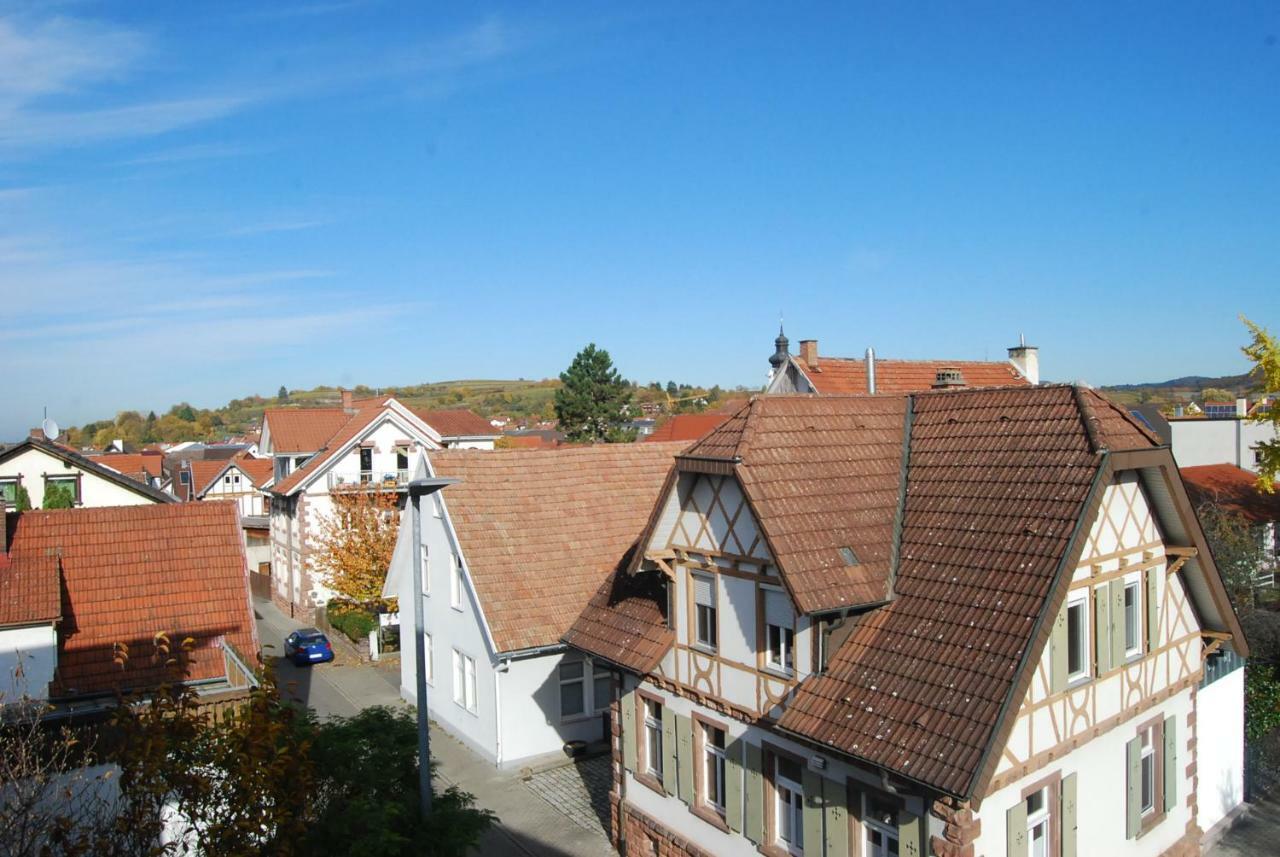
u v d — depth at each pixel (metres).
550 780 21.88
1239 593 24.62
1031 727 12.16
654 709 17.41
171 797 11.59
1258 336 27.19
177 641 18.20
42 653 16.45
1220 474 39.62
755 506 13.51
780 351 43.12
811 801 13.34
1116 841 14.03
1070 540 11.87
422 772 14.23
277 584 48.78
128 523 20.75
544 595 23.34
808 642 13.33
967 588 12.53
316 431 49.66
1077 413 13.51
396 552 28.89
